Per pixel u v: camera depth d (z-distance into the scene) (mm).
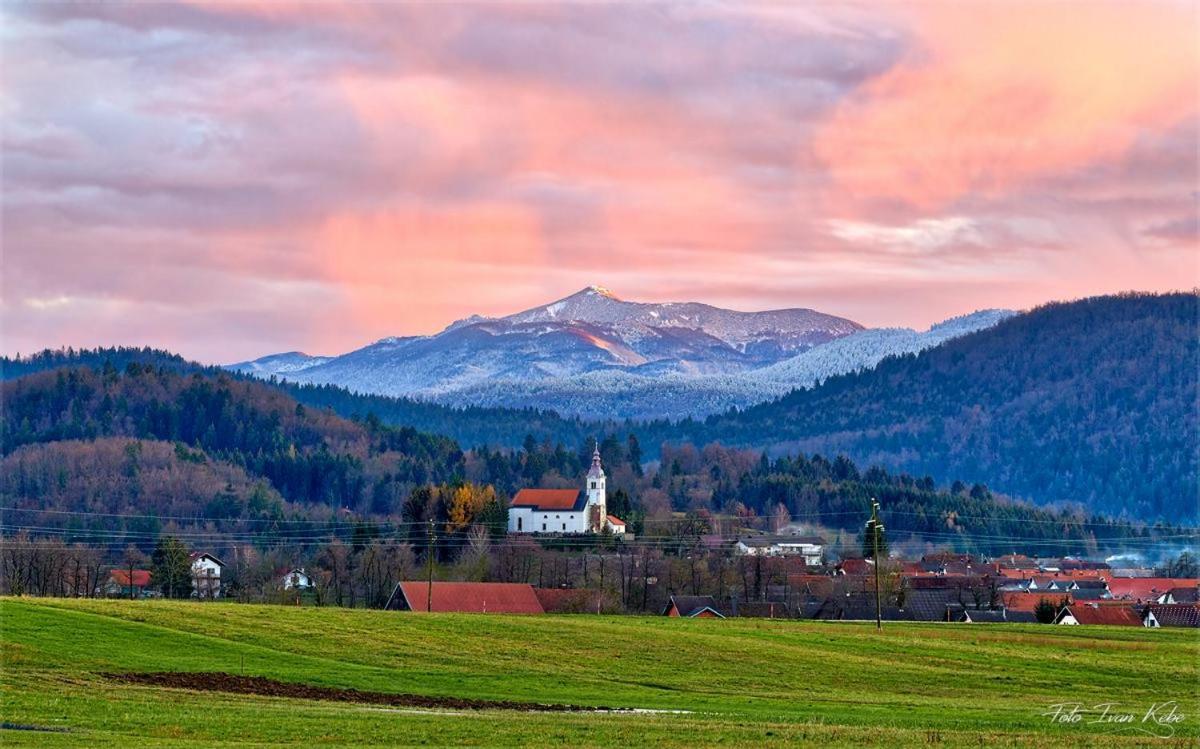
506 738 77812
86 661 102750
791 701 103625
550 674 112750
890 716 95188
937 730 87312
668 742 77500
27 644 106000
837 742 78875
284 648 116125
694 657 124125
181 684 97500
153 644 111812
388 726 80812
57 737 72750
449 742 76125
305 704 91688
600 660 120375
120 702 87000
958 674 121438
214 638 117125
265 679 102312
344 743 74500
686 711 95438
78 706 84250
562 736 78938
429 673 110000
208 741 73562
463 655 118688
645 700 101625
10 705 83438
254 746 72000
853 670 121625
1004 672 123188
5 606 122125
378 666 111750
